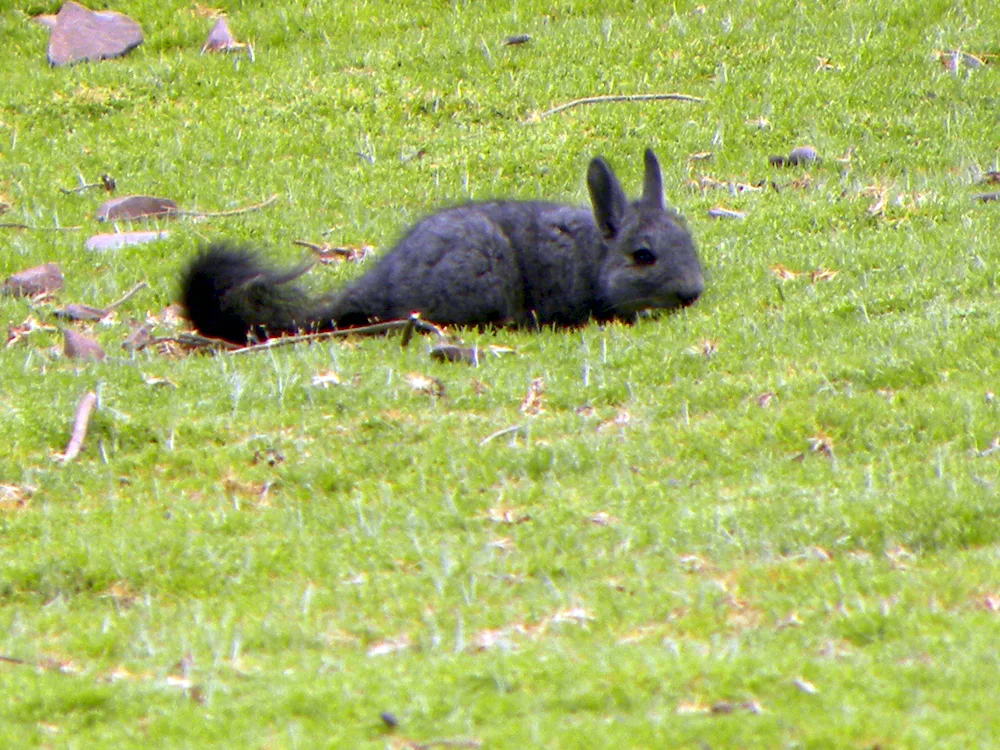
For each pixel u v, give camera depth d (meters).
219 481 11.27
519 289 14.93
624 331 14.40
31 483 11.20
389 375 12.84
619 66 23.31
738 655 7.95
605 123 21.48
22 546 10.19
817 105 21.80
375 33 25.14
